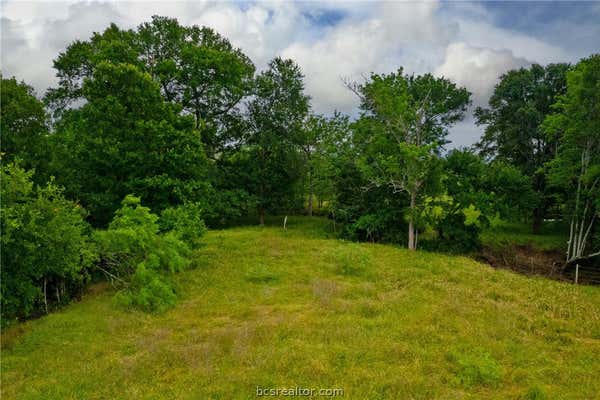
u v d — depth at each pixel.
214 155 37.06
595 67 22.58
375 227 28.31
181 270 16.06
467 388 8.53
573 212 25.70
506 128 34.88
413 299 14.08
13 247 11.12
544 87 32.81
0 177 11.02
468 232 26.75
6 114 15.03
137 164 20.42
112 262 15.55
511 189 27.50
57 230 11.91
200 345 10.44
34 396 8.31
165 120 21.28
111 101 19.86
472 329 11.43
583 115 23.45
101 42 25.58
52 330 11.98
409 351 9.92
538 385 8.34
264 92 34.31
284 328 11.42
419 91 28.48
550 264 26.16
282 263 19.88
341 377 8.76
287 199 36.75
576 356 10.13
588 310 13.84
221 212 33.28
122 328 12.08
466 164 27.22
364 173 27.14
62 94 29.38
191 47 31.89
